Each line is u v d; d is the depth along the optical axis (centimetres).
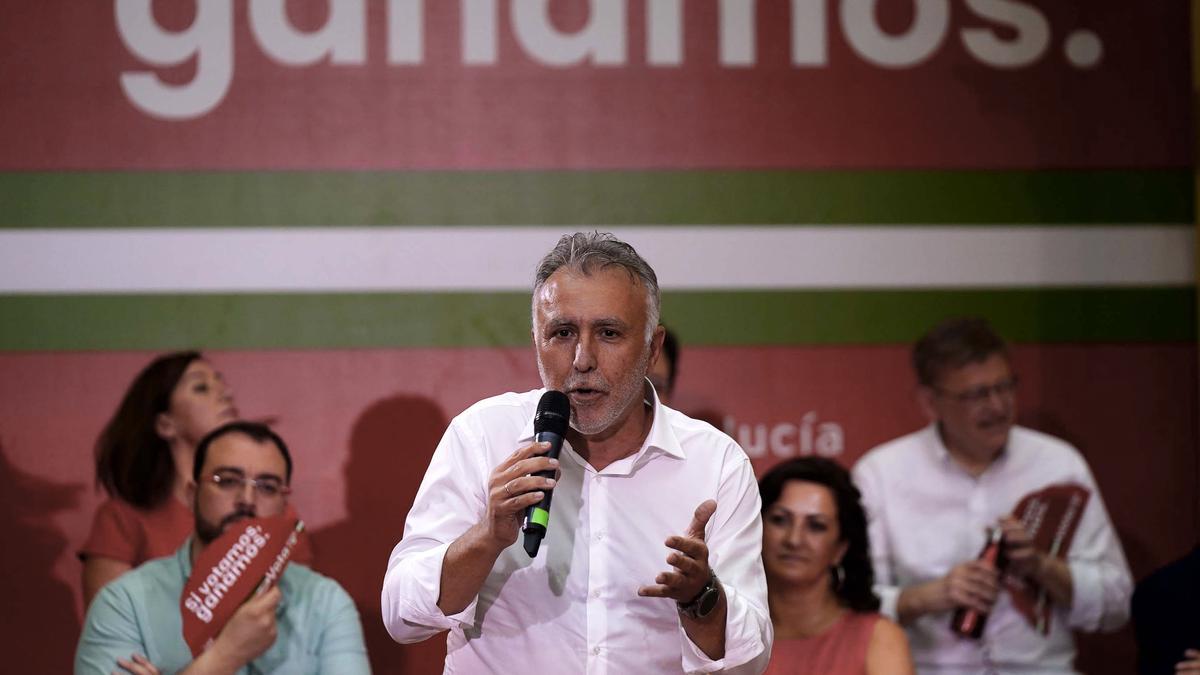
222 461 1117
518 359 1151
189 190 1143
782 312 1167
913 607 1146
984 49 1188
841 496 1097
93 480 1114
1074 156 1187
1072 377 1173
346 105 1156
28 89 1140
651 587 578
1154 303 1181
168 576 1102
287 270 1143
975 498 1155
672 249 1166
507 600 643
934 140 1182
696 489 662
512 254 1156
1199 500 1168
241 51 1155
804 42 1181
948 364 1166
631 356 609
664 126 1172
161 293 1134
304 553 1119
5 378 1119
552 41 1172
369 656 1116
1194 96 1189
